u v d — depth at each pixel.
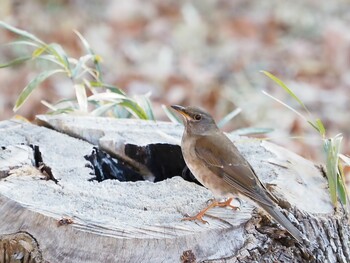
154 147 9.90
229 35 23.48
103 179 9.73
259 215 8.41
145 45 22.56
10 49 20.55
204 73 20.59
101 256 7.65
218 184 8.68
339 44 22.56
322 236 8.66
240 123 17.72
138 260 7.64
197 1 25.80
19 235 7.84
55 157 9.31
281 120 17.69
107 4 25.02
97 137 10.17
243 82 19.94
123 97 11.56
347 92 19.92
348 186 12.51
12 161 9.05
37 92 18.28
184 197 8.63
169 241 7.74
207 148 8.86
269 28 23.84
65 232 7.77
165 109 12.49
